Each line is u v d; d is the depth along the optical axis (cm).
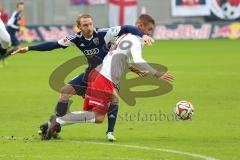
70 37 2809
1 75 6181
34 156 2444
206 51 9225
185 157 2423
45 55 9119
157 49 9800
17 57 8794
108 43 2809
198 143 2750
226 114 3656
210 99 4344
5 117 3591
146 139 2858
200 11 12412
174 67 6844
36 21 12962
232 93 4653
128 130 3117
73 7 13000
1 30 3084
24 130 3133
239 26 11975
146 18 2789
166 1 12888
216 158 2411
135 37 2750
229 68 6688
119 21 12362
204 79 5650
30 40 11875
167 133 3031
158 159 2384
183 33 12162
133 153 2506
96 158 2405
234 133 3023
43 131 2811
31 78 5872
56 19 13012
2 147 2634
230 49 9569
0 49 3145
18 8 7719
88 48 2803
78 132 3056
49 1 12975
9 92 4825
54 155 2464
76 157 2425
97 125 3259
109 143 2744
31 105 4097
